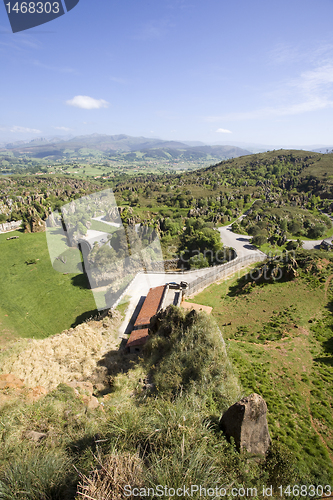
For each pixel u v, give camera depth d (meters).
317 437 11.32
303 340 22.53
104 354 14.16
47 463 4.64
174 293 21.50
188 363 10.23
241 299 34.44
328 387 15.43
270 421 12.34
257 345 21.61
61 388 8.62
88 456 5.01
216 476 4.66
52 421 6.66
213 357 10.21
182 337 12.02
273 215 93.06
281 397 14.34
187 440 5.14
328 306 30.34
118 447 5.05
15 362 10.36
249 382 15.55
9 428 6.00
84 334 14.77
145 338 15.31
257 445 6.18
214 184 168.50
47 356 11.55
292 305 31.25
